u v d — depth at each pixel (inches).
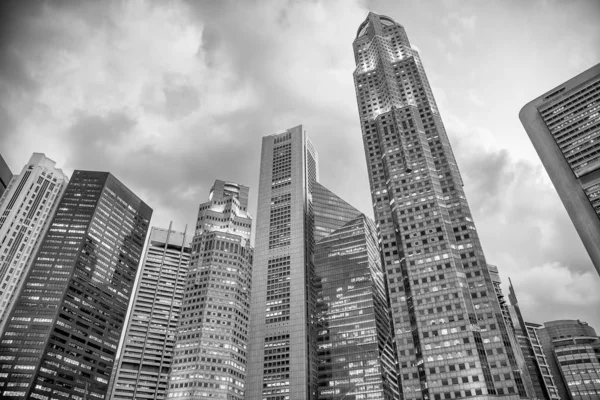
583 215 5880.9
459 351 5007.4
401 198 6584.6
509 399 4655.5
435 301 5457.7
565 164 6412.4
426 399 4936.0
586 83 6796.3
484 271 5615.2
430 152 7042.3
